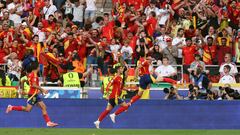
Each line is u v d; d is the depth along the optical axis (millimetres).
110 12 62844
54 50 50469
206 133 40500
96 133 39219
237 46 52844
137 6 59219
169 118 44000
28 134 38125
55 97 45219
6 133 38531
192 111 44031
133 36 52844
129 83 46656
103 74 49500
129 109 43906
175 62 51844
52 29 55000
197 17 56750
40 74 48531
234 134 40000
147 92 46156
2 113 43062
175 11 57812
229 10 58031
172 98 45656
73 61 49188
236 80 49406
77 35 51812
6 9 58562
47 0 58438
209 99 45125
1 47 51594
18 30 52938
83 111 43750
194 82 45938
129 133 39750
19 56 51312
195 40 52812
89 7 58688
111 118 41812
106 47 50938
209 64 52000
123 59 49844
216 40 53062
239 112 43938
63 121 43500
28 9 58812
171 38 53594
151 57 49781
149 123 43906
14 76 47875
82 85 47344
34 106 42469
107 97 42125
